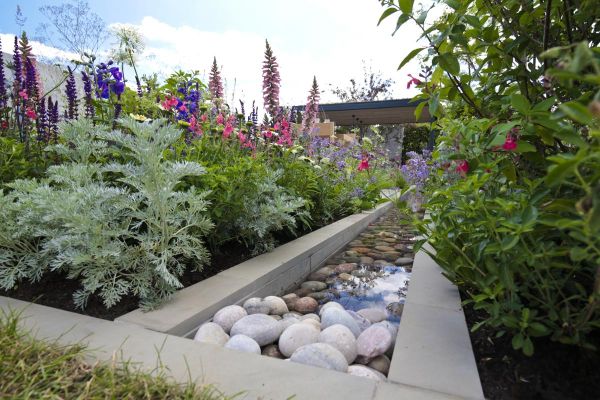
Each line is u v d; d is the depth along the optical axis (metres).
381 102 12.20
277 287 2.44
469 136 1.49
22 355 1.17
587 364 1.26
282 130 3.84
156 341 1.39
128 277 1.85
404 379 1.17
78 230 1.72
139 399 1.02
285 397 1.05
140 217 1.90
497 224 1.33
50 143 2.97
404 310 1.72
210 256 2.49
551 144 1.28
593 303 1.15
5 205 1.90
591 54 0.69
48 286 1.96
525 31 1.65
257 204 2.85
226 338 1.65
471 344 1.41
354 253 3.65
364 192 5.61
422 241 1.80
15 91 3.02
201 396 1.03
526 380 1.21
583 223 0.90
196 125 3.17
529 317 1.27
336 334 1.62
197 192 2.39
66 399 1.00
